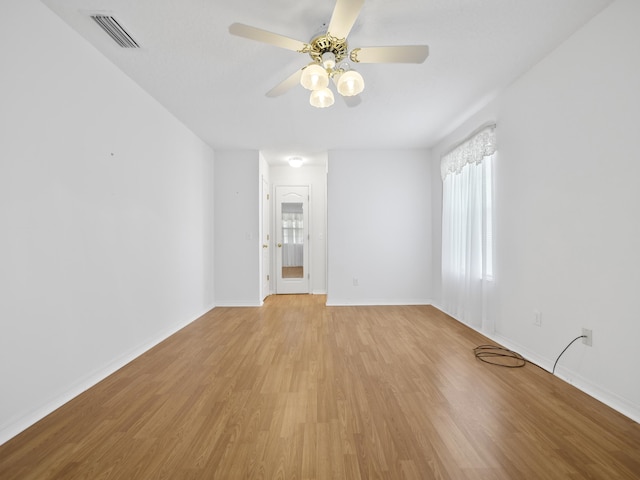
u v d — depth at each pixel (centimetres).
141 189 299
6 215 170
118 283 264
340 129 414
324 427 174
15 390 173
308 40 226
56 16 200
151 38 224
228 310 477
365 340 328
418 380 232
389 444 159
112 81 256
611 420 179
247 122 388
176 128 374
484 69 269
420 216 509
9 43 171
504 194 304
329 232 508
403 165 509
